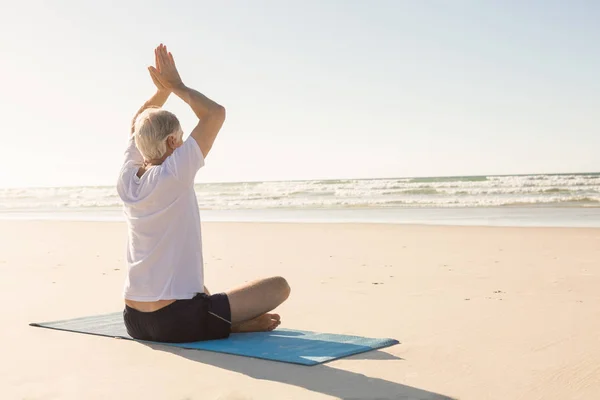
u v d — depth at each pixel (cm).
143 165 329
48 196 3950
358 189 2912
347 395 245
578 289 533
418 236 1098
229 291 339
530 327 378
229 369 282
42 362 303
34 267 738
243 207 2411
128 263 328
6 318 423
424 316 418
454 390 253
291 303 479
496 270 667
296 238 1118
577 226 1211
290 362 292
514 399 242
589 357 305
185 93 319
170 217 314
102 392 255
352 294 521
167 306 321
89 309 459
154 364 293
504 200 2100
